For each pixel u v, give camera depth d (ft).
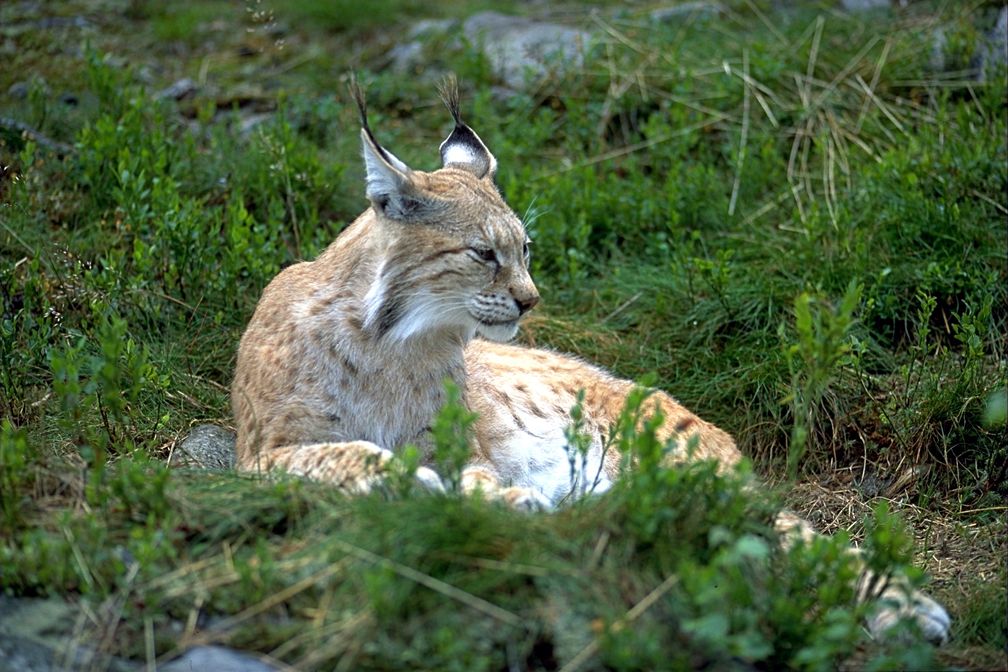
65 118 46.42
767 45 52.34
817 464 34.83
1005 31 49.78
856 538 31.78
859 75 49.55
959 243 39.32
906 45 50.88
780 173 45.83
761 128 47.98
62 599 22.72
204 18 62.49
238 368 31.73
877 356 37.29
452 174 31.32
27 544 22.97
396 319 29.63
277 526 24.91
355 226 31.22
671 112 48.67
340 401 29.81
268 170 43.09
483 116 49.16
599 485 32.71
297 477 26.35
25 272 37.50
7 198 40.06
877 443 34.50
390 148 47.70
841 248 39.88
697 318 39.14
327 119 49.42
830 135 46.96
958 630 26.12
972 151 42.39
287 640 21.83
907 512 32.32
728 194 45.27
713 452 32.96
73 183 41.98
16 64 52.34
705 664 21.90
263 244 38.50
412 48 57.21
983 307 34.42
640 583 22.49
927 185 42.06
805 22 54.44
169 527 23.50
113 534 24.04
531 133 48.39
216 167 43.86
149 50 58.54
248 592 22.52
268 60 57.62
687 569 21.53
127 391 31.81
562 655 21.43
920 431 33.68
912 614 24.47
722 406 37.06
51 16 60.18
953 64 49.85
